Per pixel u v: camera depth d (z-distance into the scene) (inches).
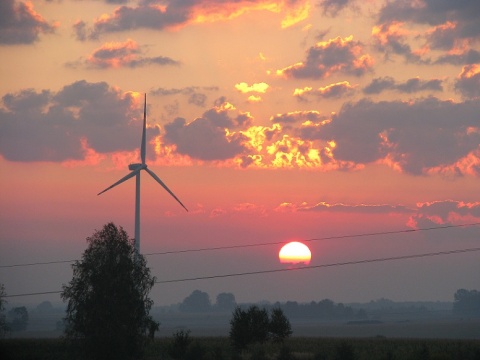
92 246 7416.3
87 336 7066.9
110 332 7042.3
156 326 7426.2
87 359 7145.7
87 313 7086.6
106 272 7214.6
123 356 7150.6
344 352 7381.9
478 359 7455.7
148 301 7450.8
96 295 7135.8
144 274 7500.0
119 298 7180.1
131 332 7214.6
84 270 7258.9
